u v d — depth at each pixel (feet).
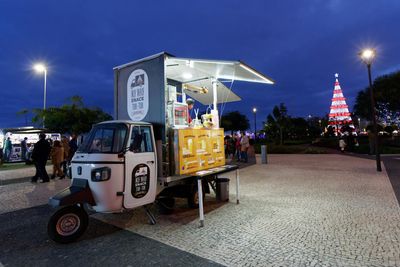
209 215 17.51
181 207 19.70
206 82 25.57
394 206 18.28
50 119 78.43
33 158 31.12
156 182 16.07
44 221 17.13
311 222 15.53
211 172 17.48
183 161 16.34
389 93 95.76
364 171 34.37
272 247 12.33
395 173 32.14
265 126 150.71
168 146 16.63
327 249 11.96
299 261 10.93
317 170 36.65
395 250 11.68
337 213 17.06
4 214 18.67
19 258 11.94
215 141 20.07
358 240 12.83
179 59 17.74
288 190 24.27
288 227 14.83
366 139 111.34
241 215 17.24
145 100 17.70
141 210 18.97
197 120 20.71
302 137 176.35
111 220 16.85
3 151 59.41
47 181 31.55
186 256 11.64
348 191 23.11
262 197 21.89
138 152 15.08
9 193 25.49
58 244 13.34
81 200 13.39
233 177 32.53
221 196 20.51
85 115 82.58
